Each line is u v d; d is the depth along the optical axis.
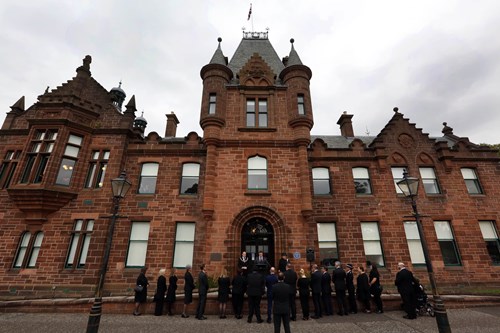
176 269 15.14
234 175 16.14
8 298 13.30
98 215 15.73
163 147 17.97
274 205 15.49
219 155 16.58
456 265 16.14
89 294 14.09
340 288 10.94
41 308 11.28
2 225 15.33
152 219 16.16
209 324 9.62
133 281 14.76
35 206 15.11
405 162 18.25
